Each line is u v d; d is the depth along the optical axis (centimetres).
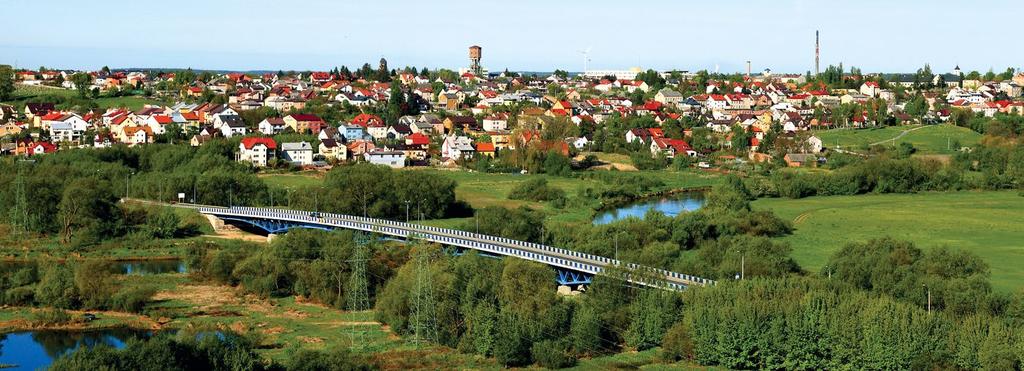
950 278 18625
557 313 16775
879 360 14762
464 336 16700
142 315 19112
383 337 17512
